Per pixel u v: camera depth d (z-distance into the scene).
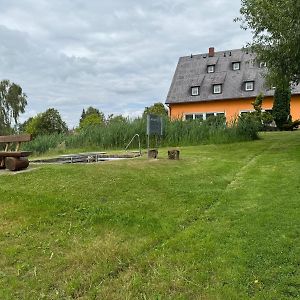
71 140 18.81
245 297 3.15
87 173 7.40
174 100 41.12
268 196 6.12
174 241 4.30
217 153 12.15
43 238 4.46
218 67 41.59
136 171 7.89
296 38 11.06
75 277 3.55
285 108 28.98
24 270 3.72
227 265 3.70
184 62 44.28
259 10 12.10
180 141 17.31
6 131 46.38
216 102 39.75
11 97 48.62
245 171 8.62
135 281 3.45
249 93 37.88
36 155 17.36
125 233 4.58
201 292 3.25
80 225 4.84
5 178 7.11
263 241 4.23
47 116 35.47
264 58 12.81
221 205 5.76
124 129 17.94
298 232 4.46
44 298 3.23
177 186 6.91
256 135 17.44
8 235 4.56
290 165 8.97
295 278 3.42
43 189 6.37
